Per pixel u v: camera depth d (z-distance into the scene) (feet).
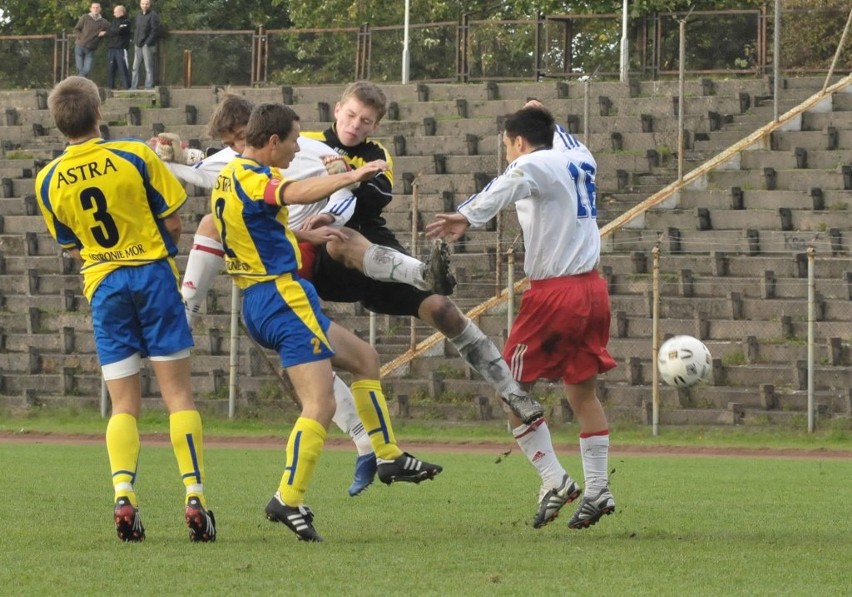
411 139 327.06
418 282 94.48
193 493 86.07
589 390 97.09
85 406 262.88
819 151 299.17
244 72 379.96
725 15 343.87
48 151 353.92
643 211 292.20
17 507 111.04
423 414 247.29
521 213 95.55
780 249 276.21
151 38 382.01
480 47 359.66
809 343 225.97
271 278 87.97
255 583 68.33
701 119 322.14
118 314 87.35
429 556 79.51
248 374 264.31
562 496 96.68
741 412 231.09
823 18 337.72
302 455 86.94
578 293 94.99
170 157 96.73
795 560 79.56
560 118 331.16
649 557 80.33
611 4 418.51
